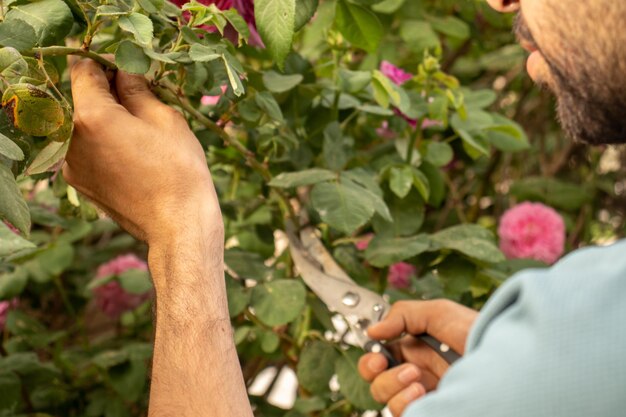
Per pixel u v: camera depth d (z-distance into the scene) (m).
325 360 1.29
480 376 0.58
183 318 0.79
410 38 1.65
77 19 0.95
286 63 1.31
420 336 1.08
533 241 1.79
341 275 1.18
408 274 1.67
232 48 1.01
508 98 2.54
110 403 1.67
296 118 1.33
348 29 1.29
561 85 0.69
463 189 2.30
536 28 0.67
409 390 1.00
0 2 0.89
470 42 2.09
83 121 0.83
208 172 0.86
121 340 1.93
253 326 1.47
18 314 1.74
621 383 0.54
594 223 2.55
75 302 1.96
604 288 0.57
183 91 1.03
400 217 1.35
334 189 1.15
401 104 1.29
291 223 1.22
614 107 0.65
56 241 1.71
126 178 0.84
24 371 1.48
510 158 2.45
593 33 0.63
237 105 1.13
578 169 2.52
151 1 0.92
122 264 1.78
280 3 0.98
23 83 0.79
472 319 1.04
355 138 1.58
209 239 0.83
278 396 2.45
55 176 1.10
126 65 0.86
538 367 0.56
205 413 0.76
